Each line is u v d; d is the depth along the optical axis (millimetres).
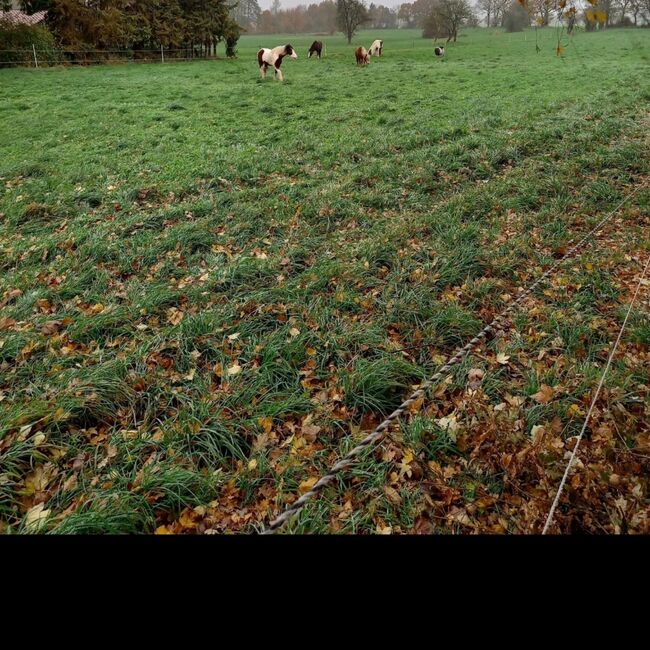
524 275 5359
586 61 25188
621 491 2842
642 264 5340
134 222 7031
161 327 4688
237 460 3316
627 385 3584
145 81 22062
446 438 3301
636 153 8820
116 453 3301
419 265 5613
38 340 4426
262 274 5535
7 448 3275
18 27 26703
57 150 11078
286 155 10234
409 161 9445
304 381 3936
